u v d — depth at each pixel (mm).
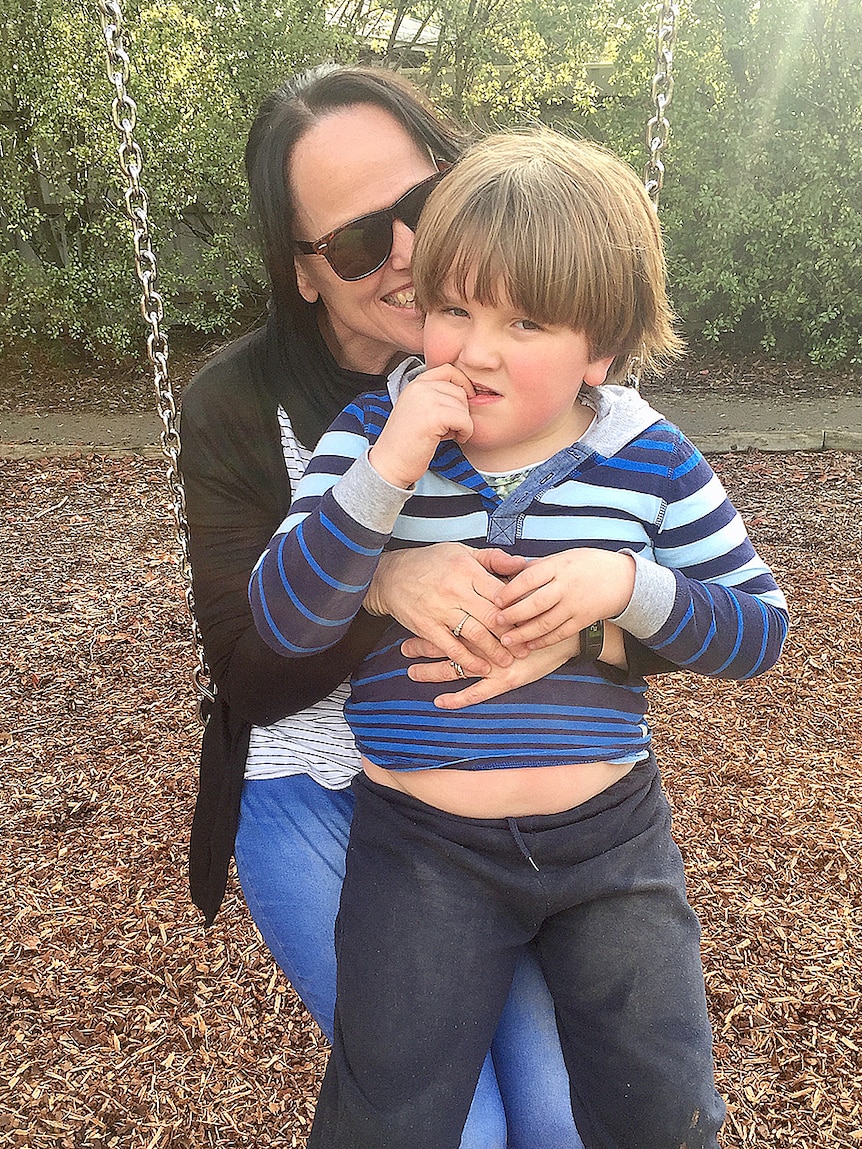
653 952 1298
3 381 9734
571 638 1335
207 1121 2758
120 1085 2871
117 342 9297
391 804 1393
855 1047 2881
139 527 6742
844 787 3910
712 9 8367
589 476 1360
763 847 3635
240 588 1638
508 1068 1400
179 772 4199
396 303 1608
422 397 1237
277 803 1688
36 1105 2814
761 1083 2787
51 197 9461
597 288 1229
